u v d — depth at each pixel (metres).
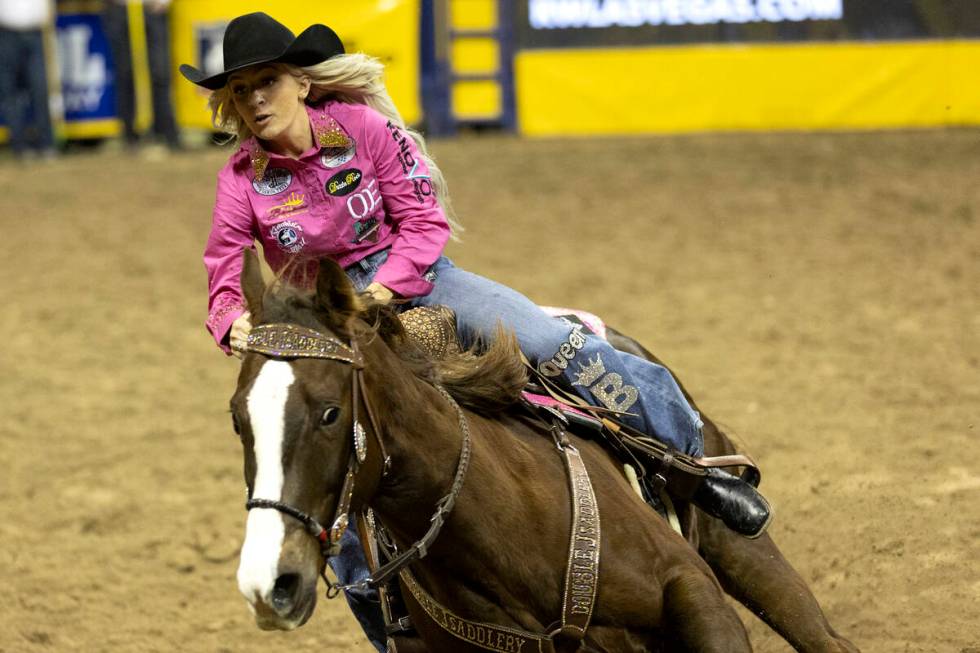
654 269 25.95
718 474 9.66
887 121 36.72
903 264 25.22
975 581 11.97
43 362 22.75
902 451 15.68
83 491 16.66
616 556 7.93
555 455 8.33
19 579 14.03
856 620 11.61
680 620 7.89
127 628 12.82
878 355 20.08
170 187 35.12
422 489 7.58
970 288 23.47
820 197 30.25
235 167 8.70
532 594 7.86
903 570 12.38
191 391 20.98
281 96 8.38
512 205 31.22
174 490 16.59
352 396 6.95
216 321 8.38
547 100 38.44
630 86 37.88
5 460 17.97
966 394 17.83
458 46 38.44
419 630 8.57
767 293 24.00
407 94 37.91
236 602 13.39
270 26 8.40
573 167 34.53
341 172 8.55
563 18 37.97
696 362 20.28
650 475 9.34
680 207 30.27
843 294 23.64
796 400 18.17
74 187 35.69
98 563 14.44
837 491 14.50
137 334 24.28
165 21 38.69
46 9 39.00
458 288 9.05
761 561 9.70
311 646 12.31
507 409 8.54
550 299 24.14
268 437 6.62
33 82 39.34
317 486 6.71
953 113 36.44
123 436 18.86
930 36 36.19
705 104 37.59
